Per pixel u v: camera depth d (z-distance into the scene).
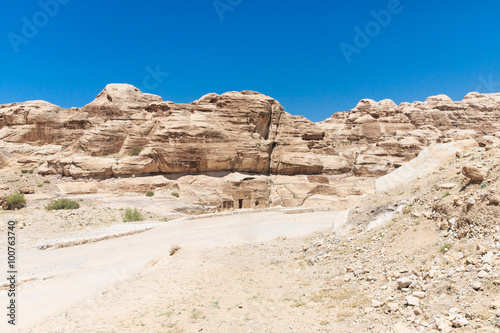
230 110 49.31
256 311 10.93
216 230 27.73
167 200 38.69
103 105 67.88
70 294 14.58
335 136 88.06
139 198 38.34
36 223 26.66
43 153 54.03
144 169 43.72
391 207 15.89
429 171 18.33
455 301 8.14
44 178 44.41
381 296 9.74
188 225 29.80
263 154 49.50
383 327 8.16
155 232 26.89
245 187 45.88
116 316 11.05
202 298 12.30
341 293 10.88
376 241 13.88
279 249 18.95
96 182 42.38
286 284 13.09
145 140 49.91
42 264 19.03
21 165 50.78
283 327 9.45
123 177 43.47
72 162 44.62
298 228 28.02
